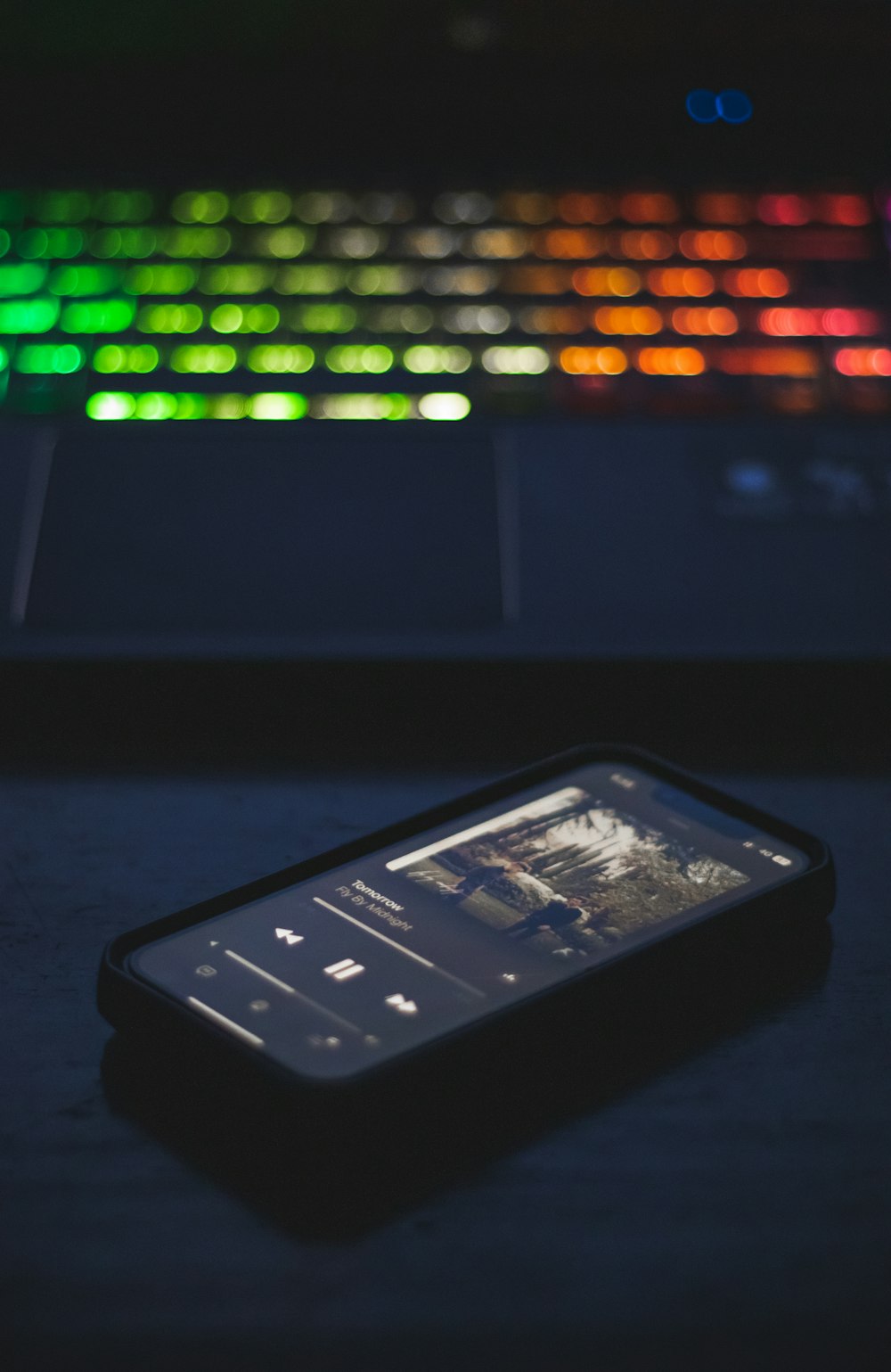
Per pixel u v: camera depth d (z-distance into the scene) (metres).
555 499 0.62
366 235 0.68
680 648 0.59
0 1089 0.49
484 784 0.56
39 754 0.58
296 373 0.64
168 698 0.59
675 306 0.66
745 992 0.51
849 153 0.71
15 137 0.70
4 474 0.62
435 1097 0.48
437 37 0.72
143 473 0.62
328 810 0.56
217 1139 0.48
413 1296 0.45
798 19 0.72
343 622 0.59
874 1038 0.50
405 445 0.63
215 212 0.68
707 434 0.64
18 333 0.65
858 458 0.63
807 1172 0.47
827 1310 0.45
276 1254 0.46
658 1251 0.46
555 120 0.71
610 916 0.51
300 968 0.50
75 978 0.51
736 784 0.58
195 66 0.72
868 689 0.59
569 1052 0.49
